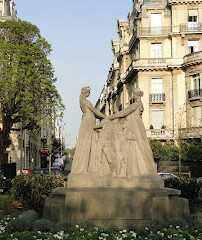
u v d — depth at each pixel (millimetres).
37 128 28844
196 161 33406
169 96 39625
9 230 8672
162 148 34688
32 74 26734
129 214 9188
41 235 7809
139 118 10430
